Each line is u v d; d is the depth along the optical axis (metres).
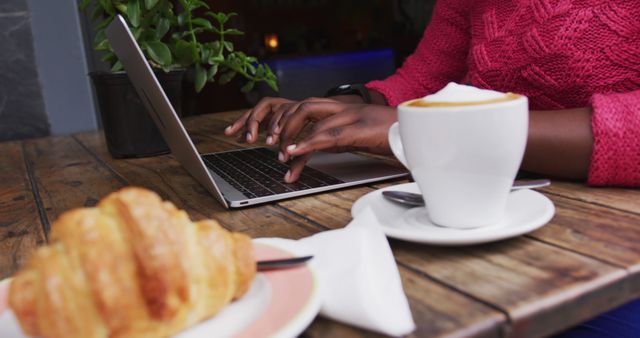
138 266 0.29
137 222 0.30
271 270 0.38
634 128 0.60
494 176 0.47
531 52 0.83
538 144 0.64
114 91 1.02
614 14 0.76
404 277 0.42
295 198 0.68
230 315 0.34
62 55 1.95
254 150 1.02
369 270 0.38
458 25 1.14
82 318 0.28
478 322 0.35
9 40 1.88
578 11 0.78
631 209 0.55
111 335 0.28
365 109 0.71
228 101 3.08
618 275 0.40
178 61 1.15
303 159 0.73
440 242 0.44
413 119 0.47
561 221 0.52
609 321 0.65
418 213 0.54
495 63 0.89
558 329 0.38
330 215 0.60
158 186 0.81
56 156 1.18
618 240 0.47
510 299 0.37
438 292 0.39
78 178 0.92
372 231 0.44
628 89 0.78
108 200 0.31
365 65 4.07
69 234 0.29
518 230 0.45
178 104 1.13
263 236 0.55
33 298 0.29
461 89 0.49
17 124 1.94
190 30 1.17
